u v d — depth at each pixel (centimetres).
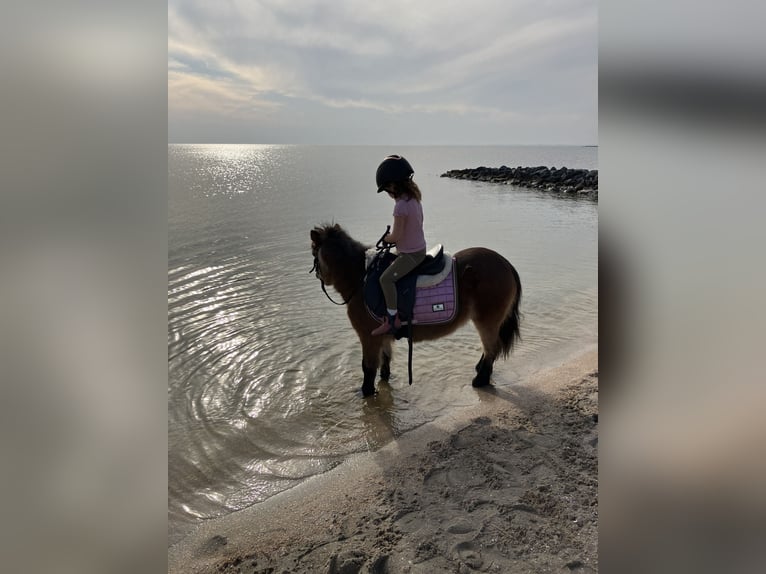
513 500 292
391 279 410
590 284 827
